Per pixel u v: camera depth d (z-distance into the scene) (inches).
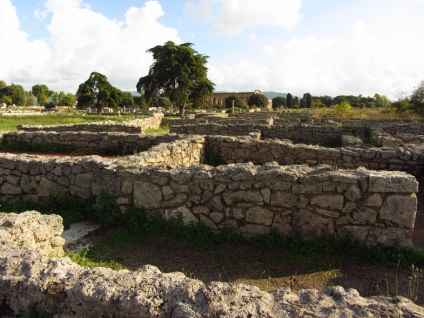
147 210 193.9
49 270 103.6
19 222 140.6
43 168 225.0
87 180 212.5
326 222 166.7
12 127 761.6
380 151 322.0
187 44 1558.8
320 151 348.5
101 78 2146.9
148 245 176.4
